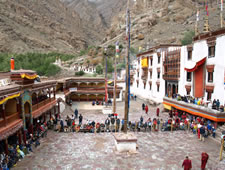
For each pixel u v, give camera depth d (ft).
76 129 76.33
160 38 333.42
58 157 55.01
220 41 77.87
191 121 82.99
